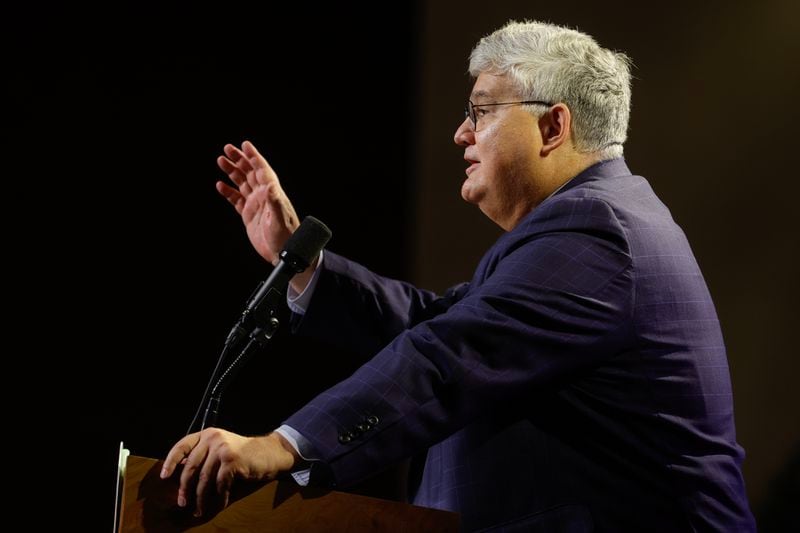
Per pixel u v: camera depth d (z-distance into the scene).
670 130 15.30
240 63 14.10
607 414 6.64
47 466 13.37
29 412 13.39
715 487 6.58
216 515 5.45
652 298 6.68
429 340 6.28
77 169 13.62
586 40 7.84
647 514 6.51
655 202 7.34
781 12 15.29
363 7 14.48
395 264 14.48
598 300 6.50
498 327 6.31
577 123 7.55
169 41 13.91
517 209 7.68
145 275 13.79
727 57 15.32
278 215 8.72
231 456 5.48
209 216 13.95
